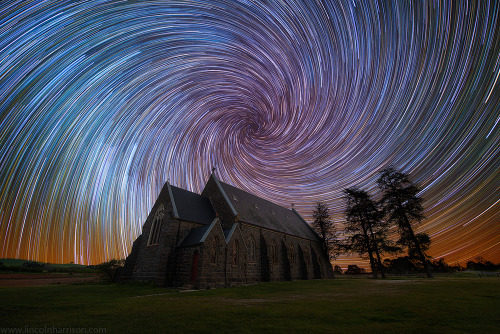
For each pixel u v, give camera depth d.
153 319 9.04
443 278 31.17
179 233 26.84
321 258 49.25
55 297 15.97
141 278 26.00
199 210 32.47
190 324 8.24
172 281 24.08
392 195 40.69
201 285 21.20
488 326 7.78
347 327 7.86
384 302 12.88
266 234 35.69
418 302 12.64
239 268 26.72
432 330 7.45
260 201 46.28
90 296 16.50
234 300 14.30
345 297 15.24
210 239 24.00
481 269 61.59
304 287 22.27
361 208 45.09
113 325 8.13
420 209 37.84
